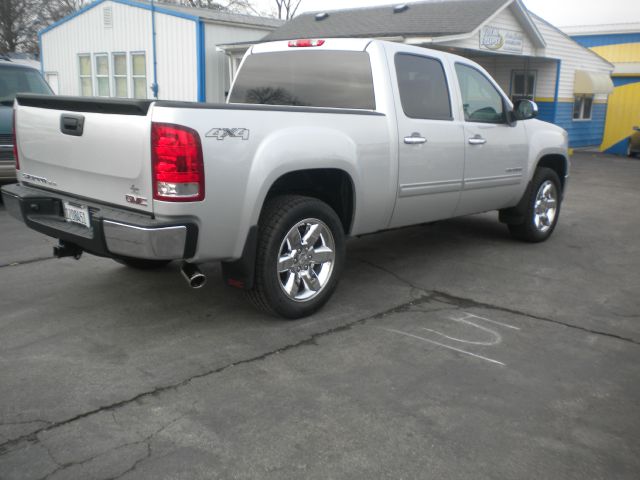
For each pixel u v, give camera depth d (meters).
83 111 3.86
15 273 5.34
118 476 2.60
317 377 3.54
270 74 5.42
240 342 4.00
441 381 3.54
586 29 22.20
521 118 6.21
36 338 3.99
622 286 5.46
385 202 4.88
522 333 4.31
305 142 4.08
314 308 4.45
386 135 4.75
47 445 2.80
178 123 3.44
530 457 2.82
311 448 2.84
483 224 8.06
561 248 6.84
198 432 2.95
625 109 20.97
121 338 4.02
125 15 19.20
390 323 4.41
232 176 3.70
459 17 14.69
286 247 4.23
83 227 4.03
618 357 3.95
